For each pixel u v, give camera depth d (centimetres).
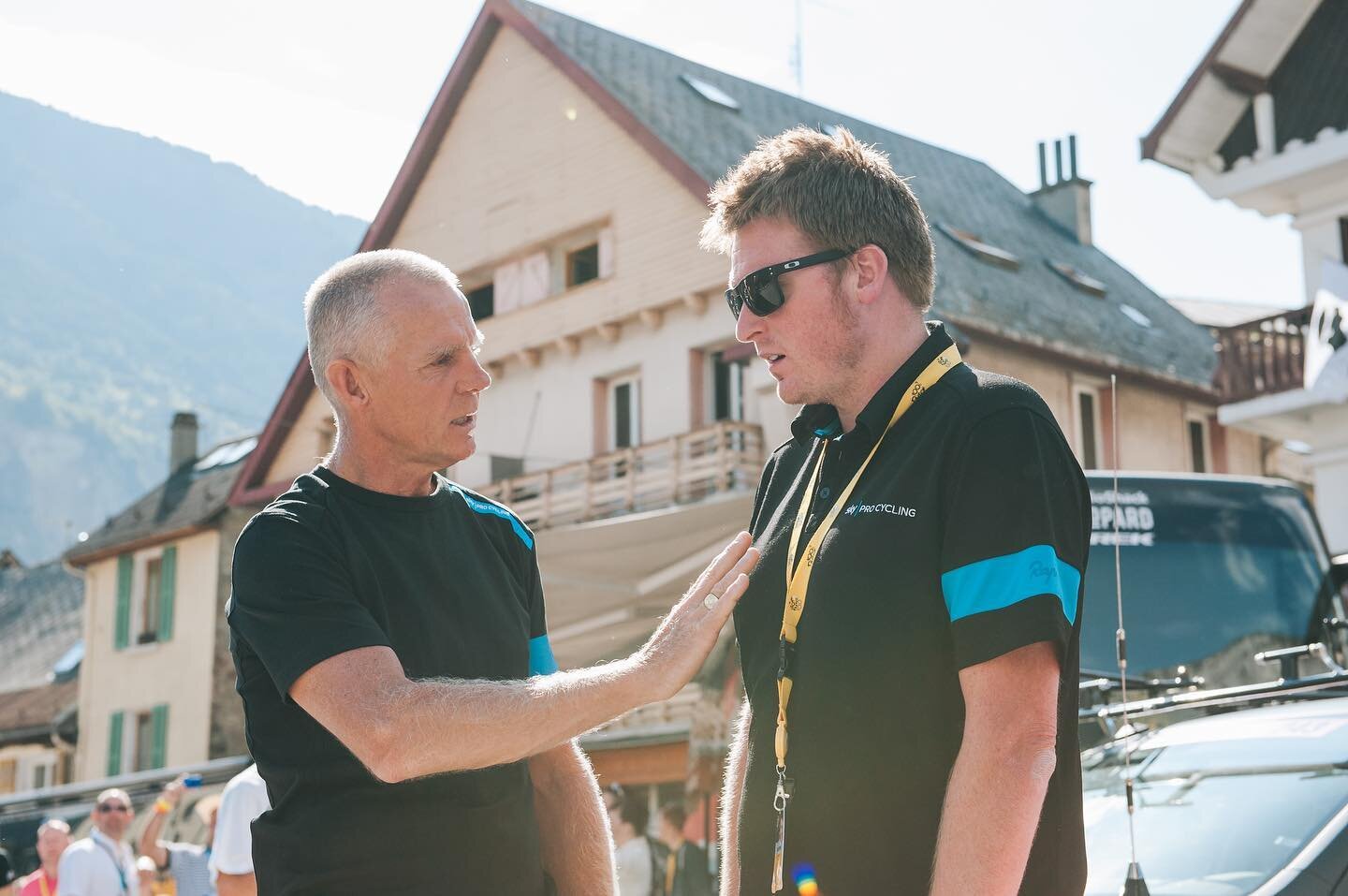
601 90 1977
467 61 2173
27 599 3909
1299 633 553
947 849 209
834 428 251
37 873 1009
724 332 1820
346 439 280
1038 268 2286
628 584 1487
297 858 257
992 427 223
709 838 1191
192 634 2545
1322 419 1722
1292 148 1717
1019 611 211
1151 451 2036
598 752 1362
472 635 277
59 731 2819
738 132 2050
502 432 2089
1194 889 305
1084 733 399
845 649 227
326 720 241
